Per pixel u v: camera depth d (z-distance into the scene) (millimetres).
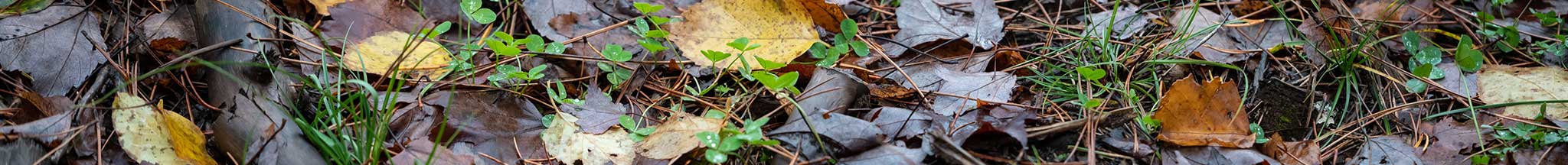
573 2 483
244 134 352
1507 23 509
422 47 437
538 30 465
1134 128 383
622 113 392
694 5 469
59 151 333
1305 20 495
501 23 481
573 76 436
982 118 383
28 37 398
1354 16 516
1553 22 497
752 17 469
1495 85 443
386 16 454
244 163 330
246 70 390
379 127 349
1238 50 475
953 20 496
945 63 464
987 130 361
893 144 362
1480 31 491
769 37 462
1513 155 381
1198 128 381
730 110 398
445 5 474
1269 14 522
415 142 358
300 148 346
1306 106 438
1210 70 462
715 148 336
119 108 340
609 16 483
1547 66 469
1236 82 454
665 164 358
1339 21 505
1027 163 352
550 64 437
